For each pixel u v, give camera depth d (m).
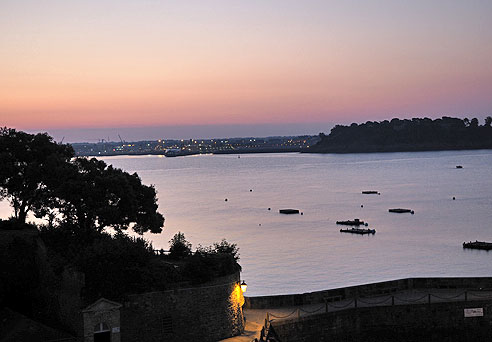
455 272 128.88
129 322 49.66
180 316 51.81
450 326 63.94
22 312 55.50
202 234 190.75
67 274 51.19
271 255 152.38
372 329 63.62
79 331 48.34
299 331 60.78
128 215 67.38
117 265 49.91
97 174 68.00
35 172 67.69
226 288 54.69
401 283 70.25
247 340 53.78
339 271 131.25
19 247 58.66
